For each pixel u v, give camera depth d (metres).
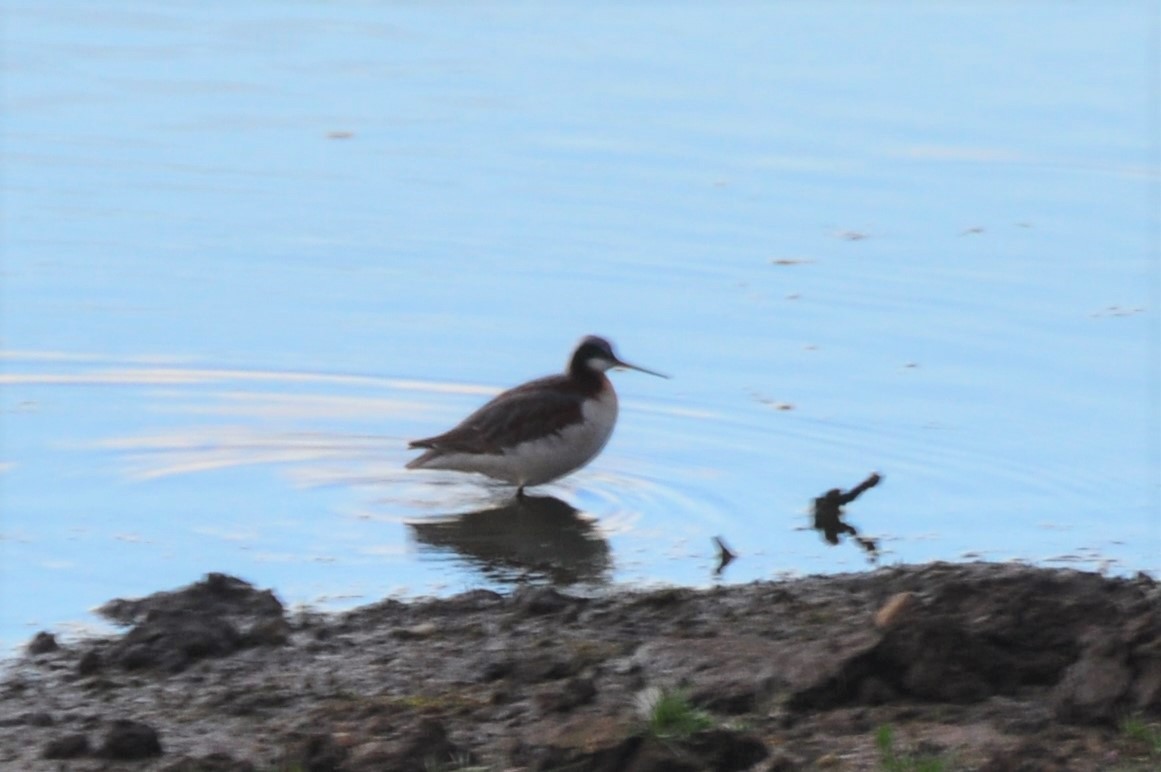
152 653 11.03
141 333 19.27
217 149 26.11
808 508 15.20
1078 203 23.59
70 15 34.28
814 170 25.11
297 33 33.19
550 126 27.27
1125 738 8.76
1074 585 10.60
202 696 10.36
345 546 14.38
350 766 8.66
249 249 22.02
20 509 14.86
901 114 27.78
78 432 16.70
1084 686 9.08
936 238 22.34
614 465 16.48
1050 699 9.26
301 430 17.00
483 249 22.09
